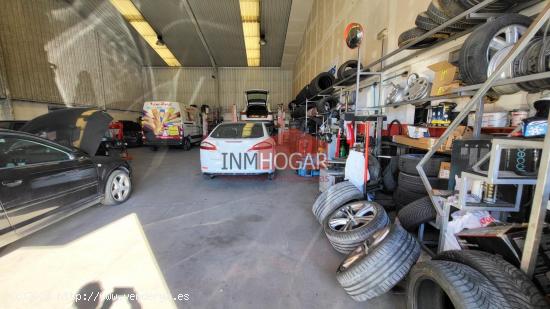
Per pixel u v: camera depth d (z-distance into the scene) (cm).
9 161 216
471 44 172
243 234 262
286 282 185
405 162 271
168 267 204
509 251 136
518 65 149
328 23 782
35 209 230
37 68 779
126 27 1092
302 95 802
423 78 293
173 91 1692
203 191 417
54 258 217
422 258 190
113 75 1238
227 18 1017
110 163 341
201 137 1213
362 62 514
